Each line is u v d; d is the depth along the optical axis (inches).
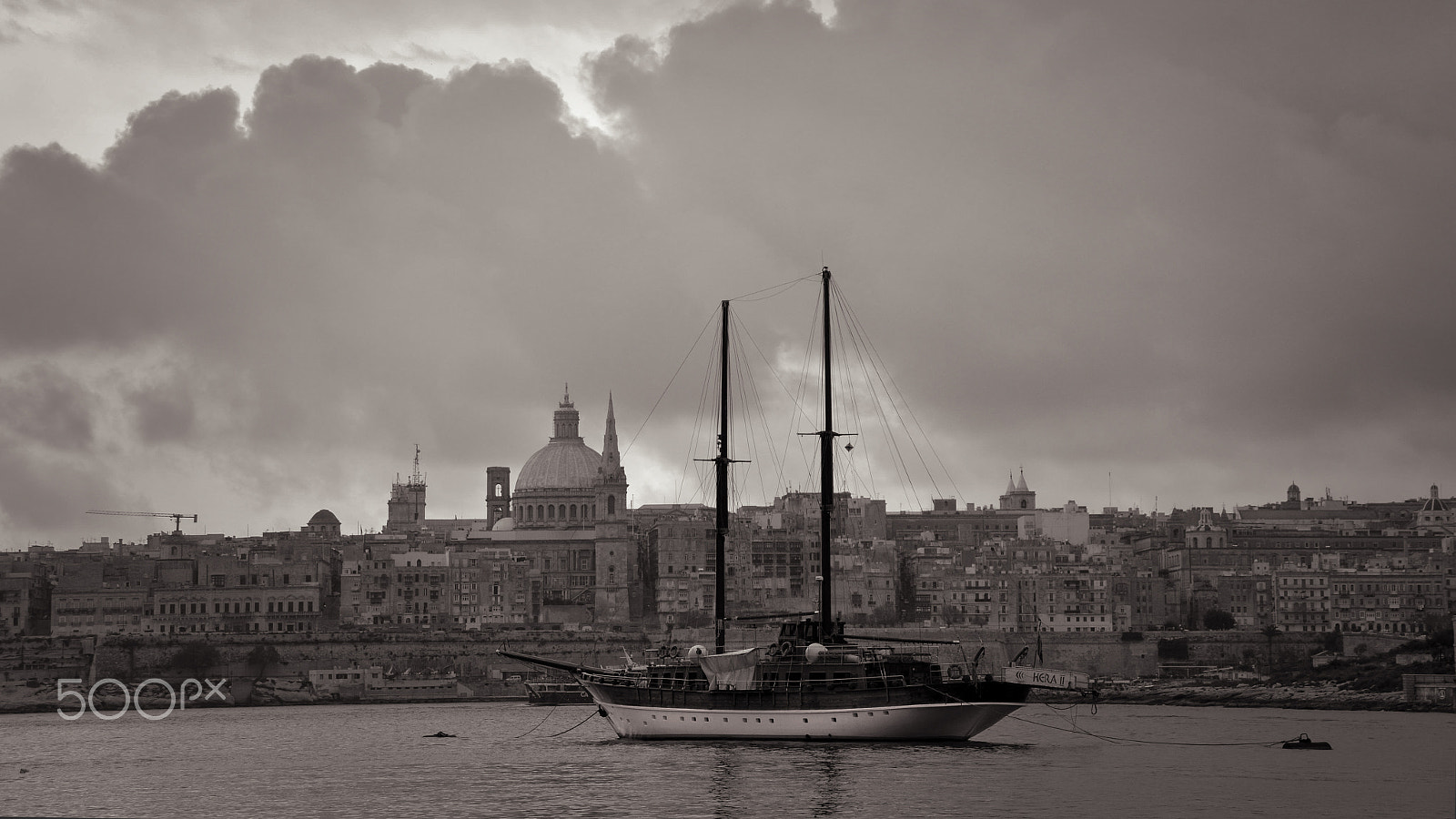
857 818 6870.1
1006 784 7741.1
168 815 7352.4
